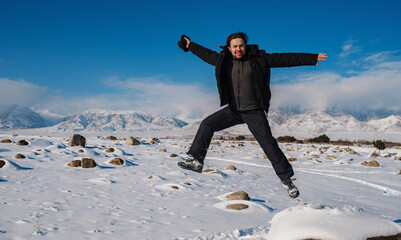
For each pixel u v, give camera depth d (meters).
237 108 3.40
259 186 11.55
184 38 3.75
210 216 6.22
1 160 11.37
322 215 4.07
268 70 3.27
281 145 41.62
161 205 7.05
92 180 9.73
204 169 14.26
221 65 3.35
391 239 3.82
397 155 31.14
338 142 50.09
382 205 9.34
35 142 21.64
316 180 14.61
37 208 6.11
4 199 6.74
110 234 4.69
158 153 21.52
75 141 20.81
